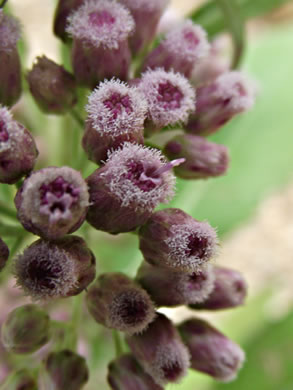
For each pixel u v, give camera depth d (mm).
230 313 73
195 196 63
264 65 69
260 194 66
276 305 100
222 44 56
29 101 52
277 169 66
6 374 55
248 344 68
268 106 68
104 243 63
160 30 51
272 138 67
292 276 107
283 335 67
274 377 66
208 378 67
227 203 65
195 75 50
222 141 64
